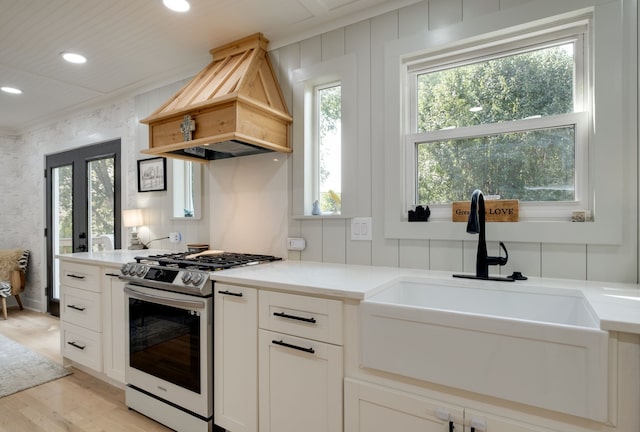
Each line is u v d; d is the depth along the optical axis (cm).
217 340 172
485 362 109
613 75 143
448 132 183
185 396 181
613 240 143
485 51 176
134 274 203
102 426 193
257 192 240
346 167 206
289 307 149
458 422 113
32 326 373
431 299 162
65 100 345
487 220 168
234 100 188
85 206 379
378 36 197
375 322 128
